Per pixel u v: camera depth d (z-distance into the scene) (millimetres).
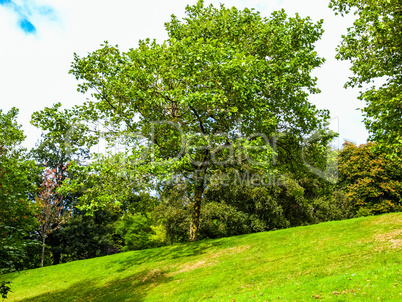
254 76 16734
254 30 19828
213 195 34688
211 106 17922
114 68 18281
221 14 21000
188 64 16297
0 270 9625
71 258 41844
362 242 15172
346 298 8750
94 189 18141
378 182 29984
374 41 13547
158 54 17922
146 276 17062
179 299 12883
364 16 13211
